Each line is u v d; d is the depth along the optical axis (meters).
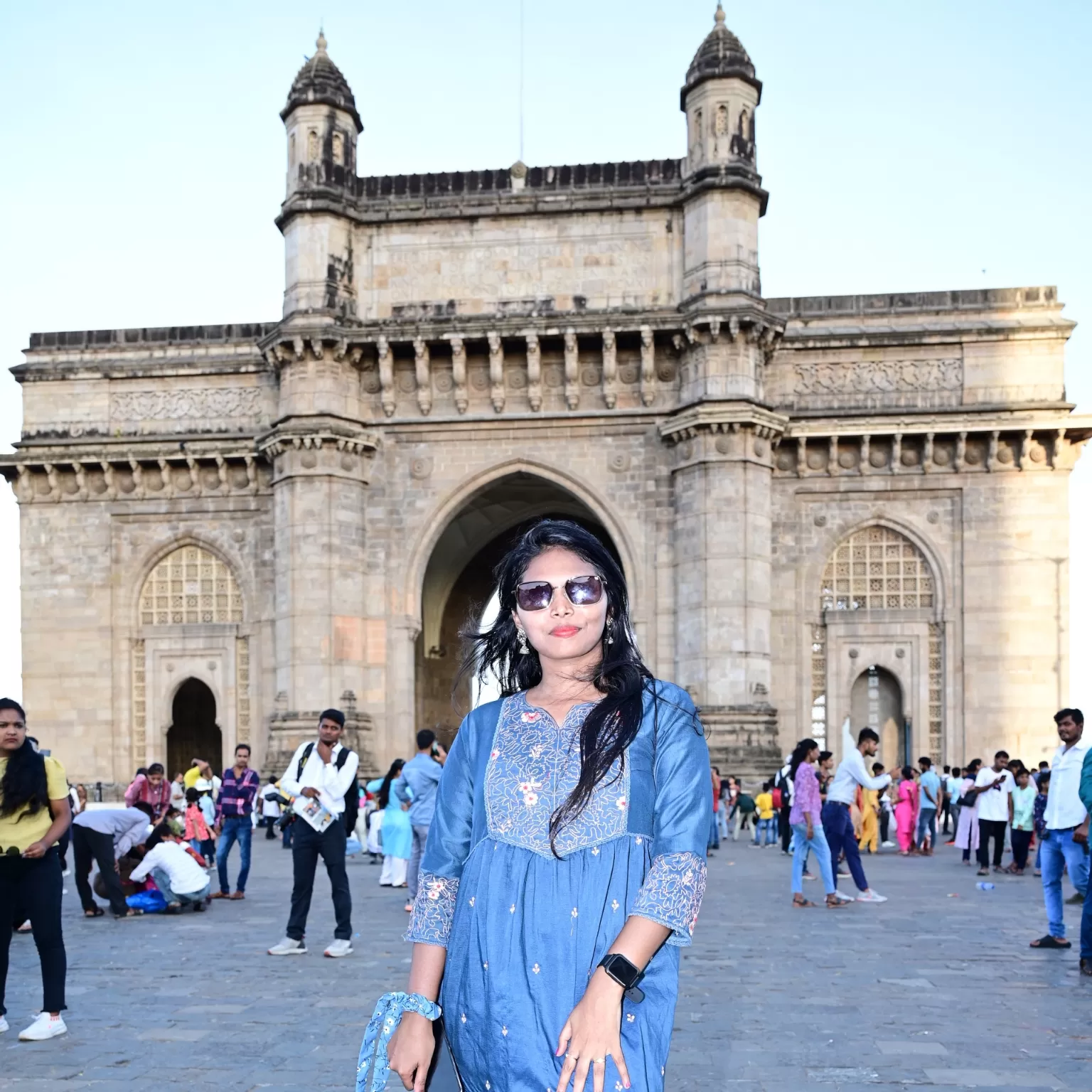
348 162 43.78
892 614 43.50
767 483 41.34
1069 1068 9.81
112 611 46.03
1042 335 43.25
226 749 45.00
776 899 21.91
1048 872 16.11
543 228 43.06
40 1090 9.29
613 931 4.19
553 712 4.66
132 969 14.77
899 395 43.88
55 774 11.34
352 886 25.91
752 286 41.38
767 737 39.69
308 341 41.81
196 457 45.00
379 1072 4.38
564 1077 3.95
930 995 12.83
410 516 42.88
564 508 49.41
